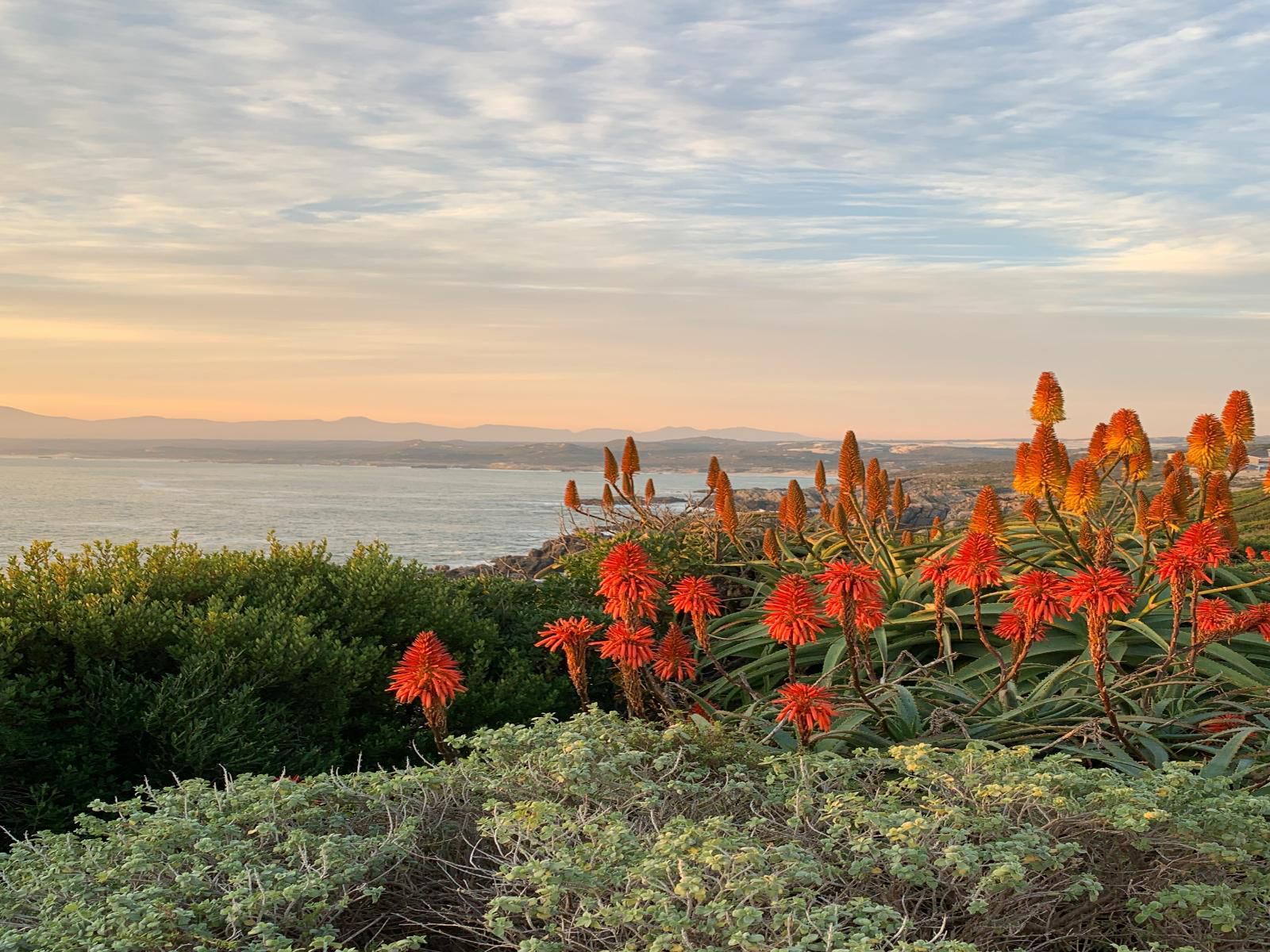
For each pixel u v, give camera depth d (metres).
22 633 5.77
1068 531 7.39
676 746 4.45
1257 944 3.16
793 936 2.87
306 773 5.79
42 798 5.16
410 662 4.53
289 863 3.51
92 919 2.99
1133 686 5.73
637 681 5.23
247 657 6.16
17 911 3.26
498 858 3.54
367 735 6.46
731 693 7.35
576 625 5.23
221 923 3.13
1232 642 7.16
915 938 3.11
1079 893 3.14
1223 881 3.28
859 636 5.91
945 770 3.79
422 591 7.68
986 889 2.98
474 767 4.17
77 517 107.38
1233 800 3.45
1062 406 7.37
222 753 5.48
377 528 98.81
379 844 3.50
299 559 7.93
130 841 3.50
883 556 7.98
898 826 3.19
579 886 3.06
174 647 6.05
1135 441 7.64
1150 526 7.04
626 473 11.13
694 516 11.25
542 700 7.12
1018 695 6.13
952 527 10.15
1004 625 5.25
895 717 5.50
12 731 5.14
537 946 2.87
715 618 8.78
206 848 3.31
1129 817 3.13
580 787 3.71
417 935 3.32
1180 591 5.38
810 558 9.10
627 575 5.04
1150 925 3.22
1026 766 3.75
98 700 5.70
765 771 4.41
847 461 7.95
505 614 8.25
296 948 3.06
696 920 2.89
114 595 6.26
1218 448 7.60
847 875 3.35
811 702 4.36
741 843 3.19
